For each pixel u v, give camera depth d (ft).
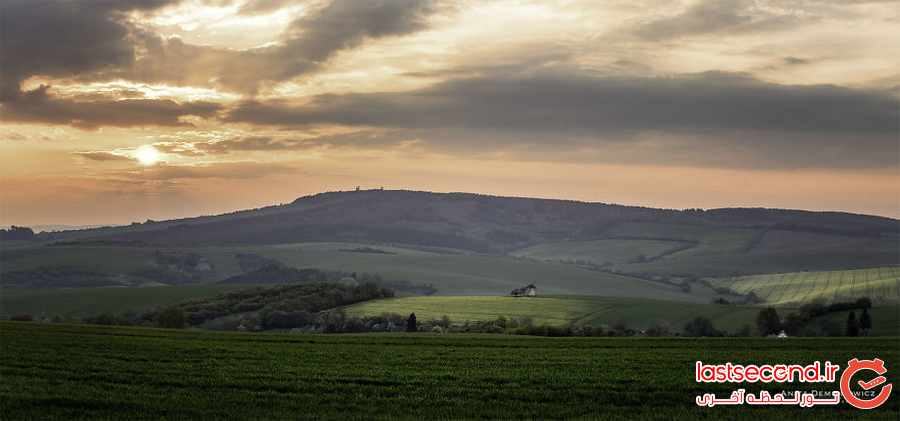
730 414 102.12
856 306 388.98
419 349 176.76
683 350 176.86
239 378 125.90
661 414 101.45
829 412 103.60
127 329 222.89
